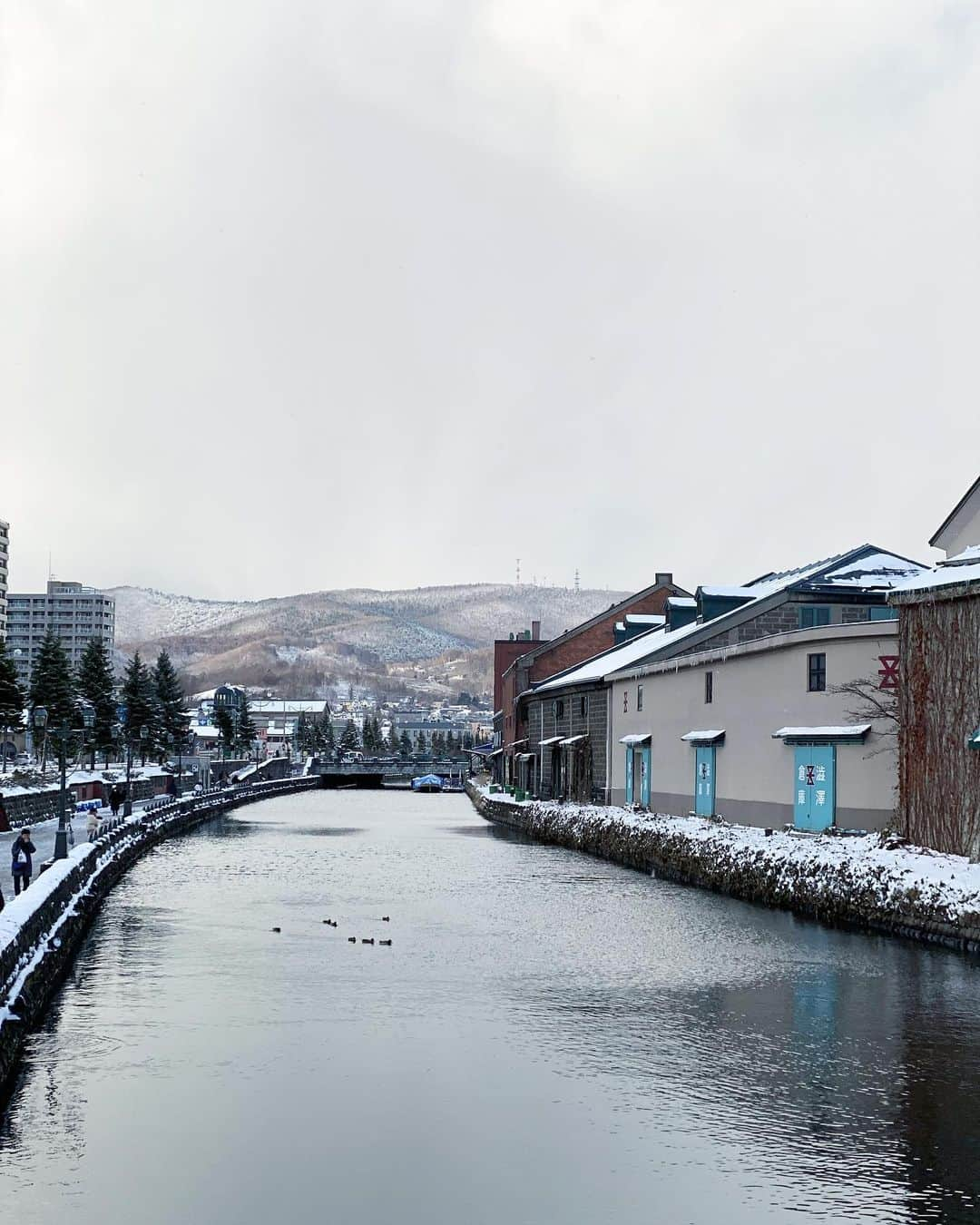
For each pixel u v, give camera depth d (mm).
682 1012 23047
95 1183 14867
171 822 73938
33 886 28969
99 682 112812
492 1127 16625
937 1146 15758
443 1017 22625
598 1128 16562
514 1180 14859
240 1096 17969
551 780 82188
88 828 54125
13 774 85750
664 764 57469
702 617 61469
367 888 43688
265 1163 15453
